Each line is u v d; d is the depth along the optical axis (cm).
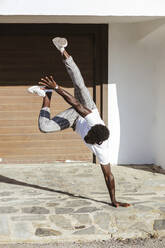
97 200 802
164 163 1032
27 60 1057
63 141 1080
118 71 1069
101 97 1070
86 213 734
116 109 1076
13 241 649
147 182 937
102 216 723
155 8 870
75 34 1055
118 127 1079
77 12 855
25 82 1060
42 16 866
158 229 691
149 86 1077
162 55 1024
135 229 689
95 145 730
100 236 669
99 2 859
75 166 1060
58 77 1064
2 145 1070
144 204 780
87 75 1071
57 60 1061
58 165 1062
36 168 1040
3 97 1060
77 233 673
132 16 877
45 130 701
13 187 890
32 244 645
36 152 1077
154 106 1077
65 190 871
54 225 693
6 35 1043
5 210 747
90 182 930
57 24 1045
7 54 1050
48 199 809
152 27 970
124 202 791
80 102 716
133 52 1069
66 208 757
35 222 700
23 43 1052
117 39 1061
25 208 757
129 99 1077
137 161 1087
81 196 829
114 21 963
